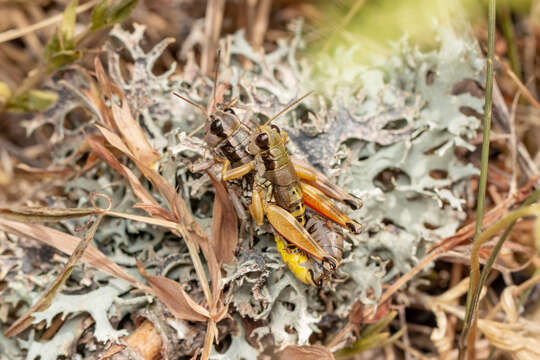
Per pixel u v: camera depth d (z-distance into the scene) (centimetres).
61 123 22
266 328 21
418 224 22
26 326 21
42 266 21
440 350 22
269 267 21
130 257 22
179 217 21
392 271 22
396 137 22
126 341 21
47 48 22
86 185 22
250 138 21
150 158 21
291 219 21
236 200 21
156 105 22
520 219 22
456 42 22
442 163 22
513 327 21
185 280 21
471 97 22
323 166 22
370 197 22
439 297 22
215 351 21
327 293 22
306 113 22
